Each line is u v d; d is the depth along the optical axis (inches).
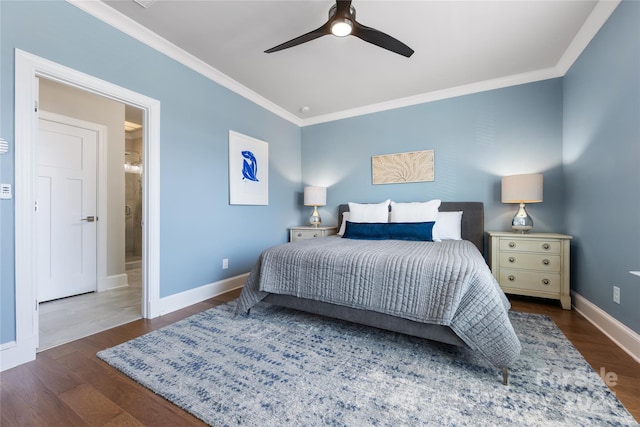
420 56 105.1
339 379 58.0
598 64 84.5
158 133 94.8
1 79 61.8
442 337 63.5
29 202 65.6
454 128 135.6
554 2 77.4
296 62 109.5
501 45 98.0
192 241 107.6
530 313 95.7
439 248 89.0
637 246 66.9
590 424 44.6
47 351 70.2
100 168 130.3
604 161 81.7
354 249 84.8
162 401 51.8
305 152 178.7
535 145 119.4
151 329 83.5
